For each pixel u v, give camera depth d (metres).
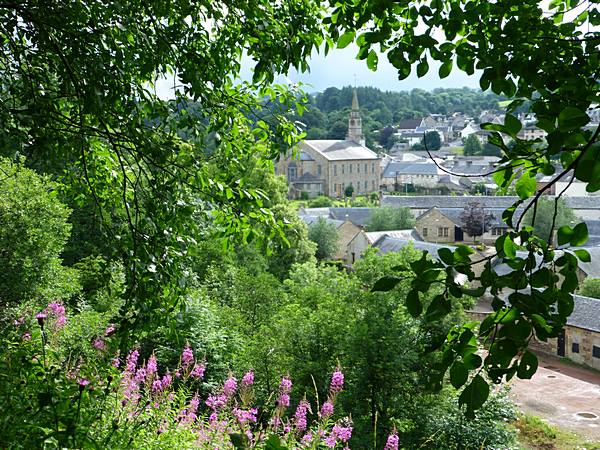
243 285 28.97
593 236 77.31
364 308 22.83
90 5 6.28
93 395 4.98
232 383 8.57
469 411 2.65
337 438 7.94
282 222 7.88
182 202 6.61
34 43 6.23
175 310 6.78
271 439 2.88
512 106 3.87
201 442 6.57
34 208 19.97
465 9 4.22
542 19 4.20
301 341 22.38
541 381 42.22
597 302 47.56
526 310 2.81
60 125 6.75
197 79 6.52
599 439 31.36
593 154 2.54
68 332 9.20
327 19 4.94
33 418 4.14
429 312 2.88
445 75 4.30
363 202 131.88
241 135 8.13
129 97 6.36
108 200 7.57
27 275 19.56
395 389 21.14
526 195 3.46
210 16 6.86
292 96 7.94
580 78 3.37
